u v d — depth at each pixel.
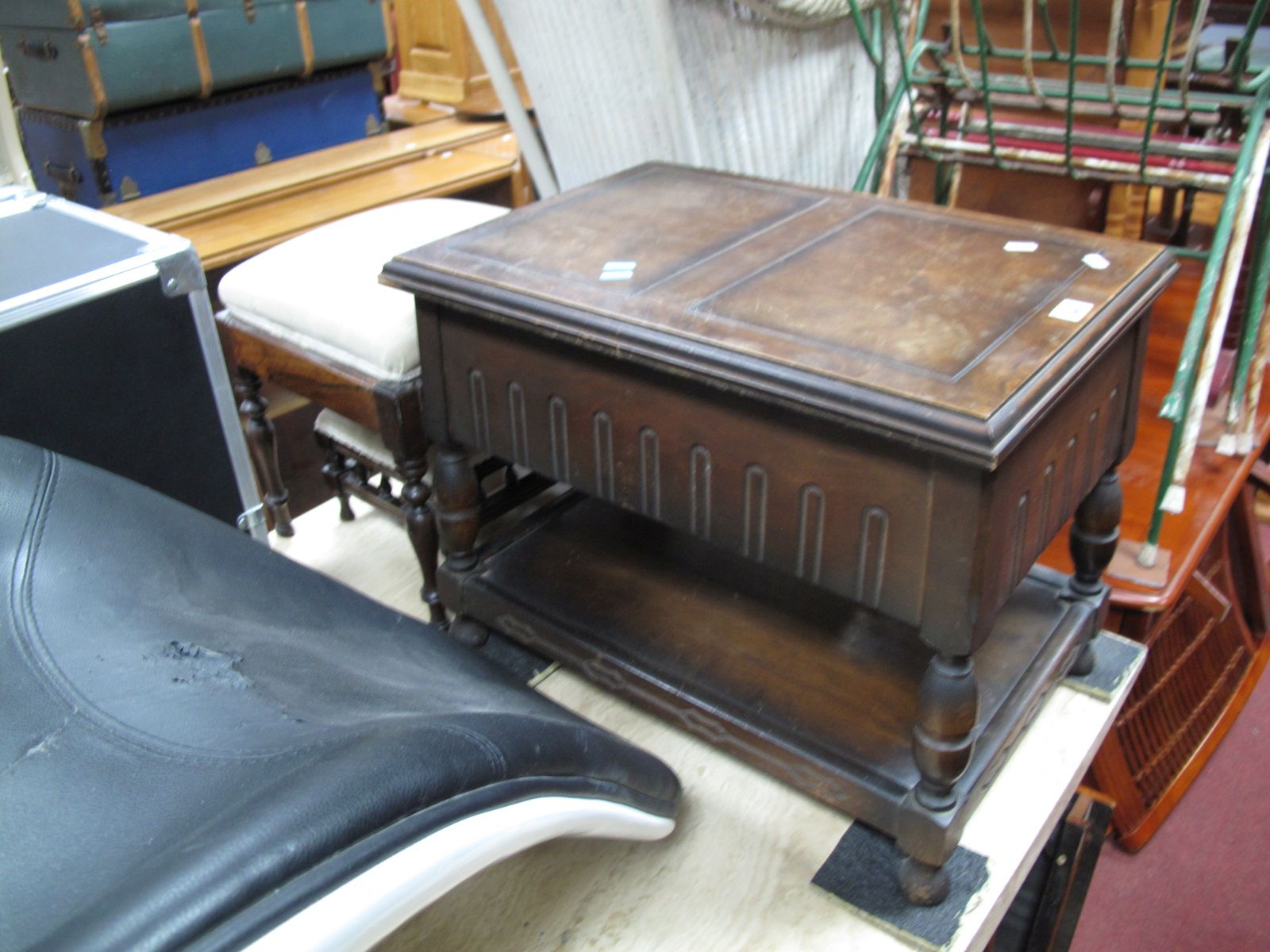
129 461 1.25
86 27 2.06
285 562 0.93
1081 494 0.94
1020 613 1.12
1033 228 1.01
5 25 2.20
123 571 0.82
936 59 1.55
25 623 0.75
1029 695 1.01
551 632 1.13
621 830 0.81
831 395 0.74
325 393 1.23
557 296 0.91
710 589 1.19
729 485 0.87
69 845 0.57
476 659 0.91
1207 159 1.35
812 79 1.58
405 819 0.55
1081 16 1.65
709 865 0.99
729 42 1.40
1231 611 1.81
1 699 0.69
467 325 1.00
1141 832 1.53
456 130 2.50
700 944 0.91
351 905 0.50
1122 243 0.97
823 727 0.99
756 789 1.07
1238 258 1.25
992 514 0.73
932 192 2.05
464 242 1.05
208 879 0.47
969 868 0.96
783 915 0.93
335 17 2.45
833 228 1.04
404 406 1.14
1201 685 1.73
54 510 0.84
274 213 2.10
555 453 1.00
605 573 1.22
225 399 1.32
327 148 2.49
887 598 0.80
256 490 1.41
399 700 0.71
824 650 1.10
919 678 1.05
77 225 1.30
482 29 1.54
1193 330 1.22
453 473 1.14
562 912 0.94
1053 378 0.75
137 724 0.67
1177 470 1.28
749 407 0.82
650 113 1.41
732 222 1.07
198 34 2.21
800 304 0.87
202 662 0.73
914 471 0.74
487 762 0.62
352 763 0.56
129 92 2.15
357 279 1.22
